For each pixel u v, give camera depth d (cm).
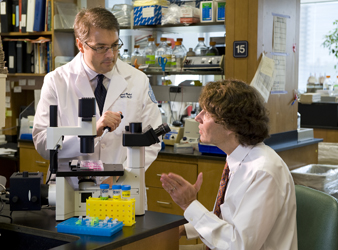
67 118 215
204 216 146
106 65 205
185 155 326
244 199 139
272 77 333
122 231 141
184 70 373
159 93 411
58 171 152
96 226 139
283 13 349
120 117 183
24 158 402
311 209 171
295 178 323
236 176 150
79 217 146
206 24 364
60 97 215
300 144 354
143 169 160
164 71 379
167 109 411
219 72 356
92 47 197
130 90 227
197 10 374
